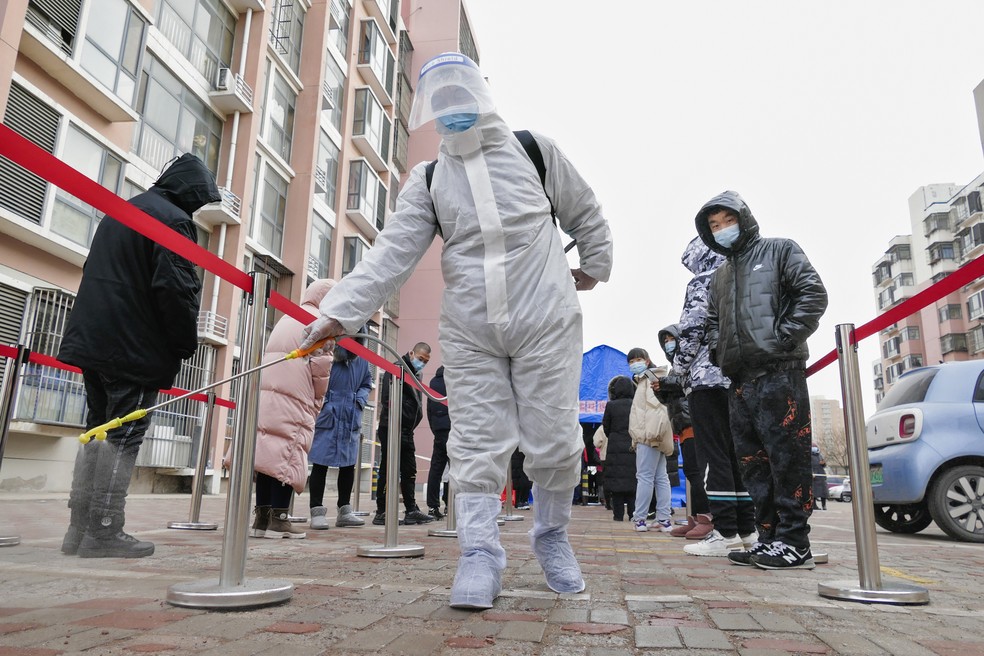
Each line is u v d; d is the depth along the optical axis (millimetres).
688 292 3980
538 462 2045
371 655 1392
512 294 1983
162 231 1680
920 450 5449
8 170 8430
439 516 6035
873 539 2180
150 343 2752
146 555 2719
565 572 2178
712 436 3658
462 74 2018
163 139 11836
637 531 5520
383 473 5473
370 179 19766
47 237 8852
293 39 16219
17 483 8648
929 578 2898
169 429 11289
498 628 1648
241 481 1950
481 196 2012
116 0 10078
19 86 8625
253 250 14133
